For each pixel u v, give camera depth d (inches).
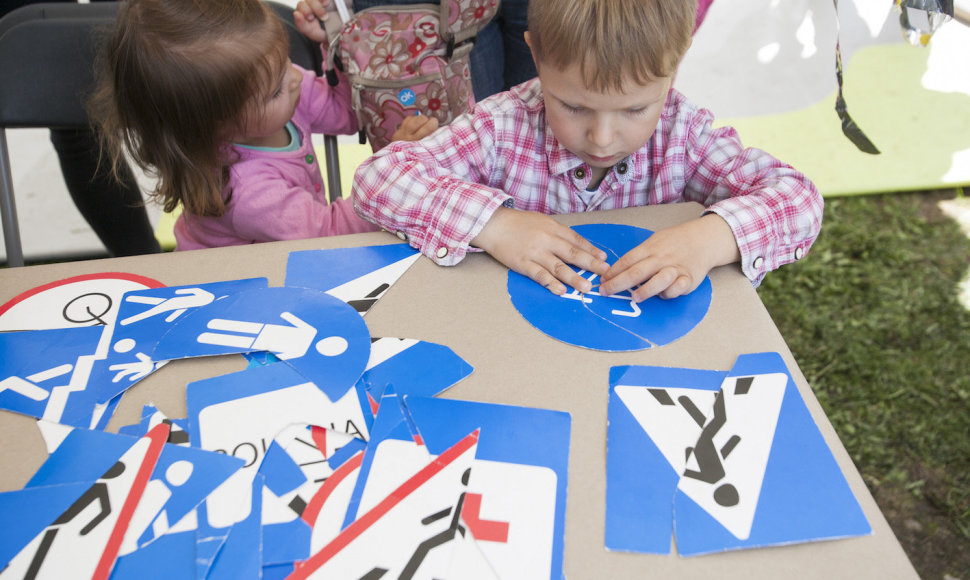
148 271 27.4
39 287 26.5
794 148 84.6
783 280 73.9
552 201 37.5
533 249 27.2
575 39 26.5
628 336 23.8
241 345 23.6
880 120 87.1
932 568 52.9
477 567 17.1
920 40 38.8
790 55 84.2
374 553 17.6
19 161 85.4
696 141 35.2
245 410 21.4
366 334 24.0
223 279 26.9
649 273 25.7
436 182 30.6
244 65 38.0
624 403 21.2
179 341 23.9
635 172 36.1
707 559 17.3
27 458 20.2
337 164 53.3
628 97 28.0
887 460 59.2
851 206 80.1
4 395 22.2
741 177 33.0
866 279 73.3
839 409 62.7
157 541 18.1
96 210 59.6
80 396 22.2
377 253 28.4
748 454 19.5
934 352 66.6
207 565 17.4
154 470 19.7
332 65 49.0
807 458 19.4
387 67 47.2
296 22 50.2
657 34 26.5
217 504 18.8
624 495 18.6
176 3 37.6
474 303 25.5
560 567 17.0
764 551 17.4
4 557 17.8
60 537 18.2
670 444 19.9
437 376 22.3
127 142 42.4
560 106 29.6
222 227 44.9
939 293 71.5
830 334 68.7
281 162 45.2
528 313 25.0
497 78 56.7
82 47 42.4
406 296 26.0
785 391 21.4
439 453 19.8
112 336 24.3
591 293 25.8
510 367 22.7
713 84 86.2
